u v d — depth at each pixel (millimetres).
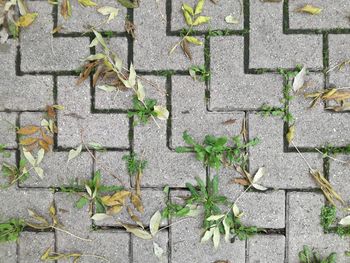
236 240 1186
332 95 1154
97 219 1181
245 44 1173
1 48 1192
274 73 1171
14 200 1203
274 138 1173
